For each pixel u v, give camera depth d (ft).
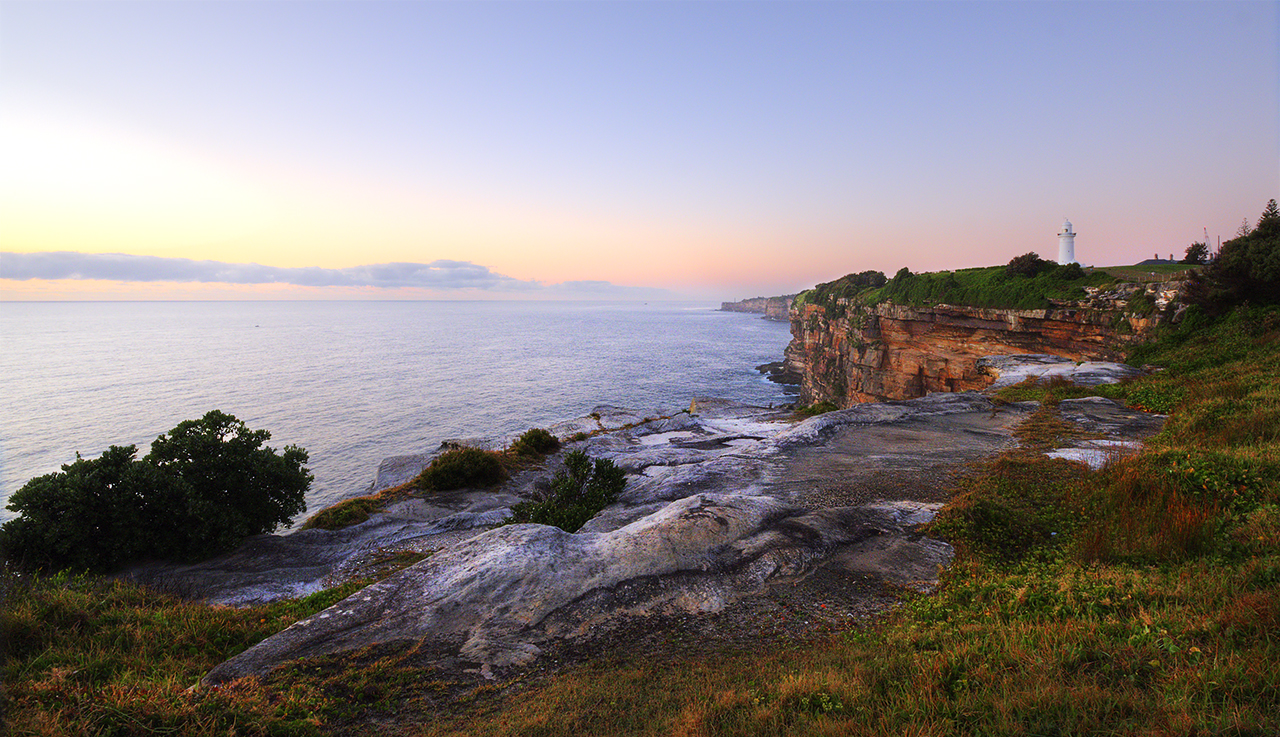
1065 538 30.99
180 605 30.07
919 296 217.97
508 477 66.54
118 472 40.83
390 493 62.39
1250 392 60.18
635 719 17.51
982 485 41.83
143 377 413.80
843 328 288.10
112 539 39.81
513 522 46.98
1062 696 14.53
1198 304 115.34
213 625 27.89
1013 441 58.95
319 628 24.58
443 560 30.19
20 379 398.21
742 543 31.71
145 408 298.35
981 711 14.67
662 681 20.07
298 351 624.59
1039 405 77.97
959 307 191.21
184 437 45.70
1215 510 28.27
